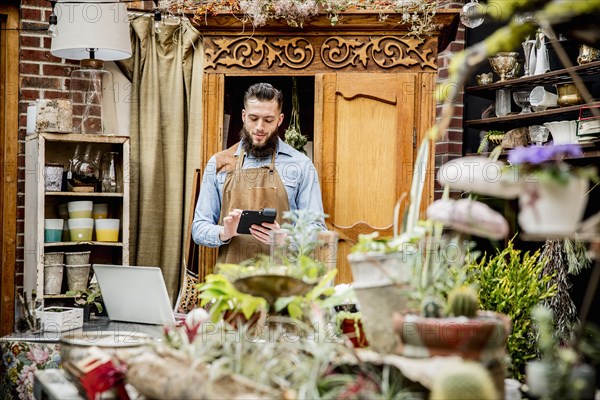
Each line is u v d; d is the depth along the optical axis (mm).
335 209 4352
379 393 1786
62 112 4711
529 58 4863
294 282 2100
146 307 3373
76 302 4234
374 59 4328
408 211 2146
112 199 5098
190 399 1766
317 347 1958
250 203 4035
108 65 5270
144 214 5207
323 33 4348
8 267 5055
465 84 5355
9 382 3639
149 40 5270
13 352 3607
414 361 1786
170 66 5309
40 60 5129
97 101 4926
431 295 1944
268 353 1933
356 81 4332
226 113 4617
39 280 4637
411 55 4309
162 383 1818
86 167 4832
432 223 2045
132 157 5234
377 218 4336
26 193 4957
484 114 5195
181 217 5285
